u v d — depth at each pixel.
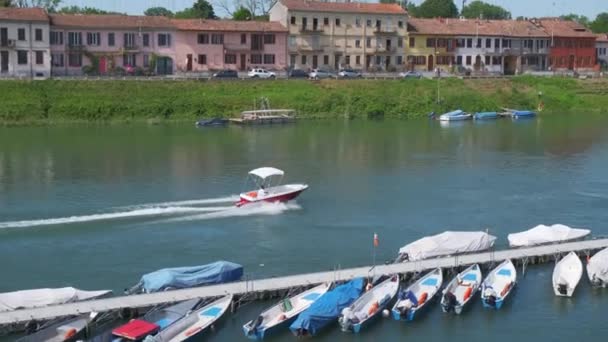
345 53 167.62
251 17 191.88
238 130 124.69
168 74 150.38
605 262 56.53
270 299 52.34
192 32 151.50
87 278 56.62
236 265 54.59
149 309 49.09
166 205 75.81
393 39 172.00
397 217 73.31
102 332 47.19
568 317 51.44
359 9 168.75
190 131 122.69
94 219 70.69
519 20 196.38
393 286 53.22
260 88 142.75
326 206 76.88
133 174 89.88
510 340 48.25
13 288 54.56
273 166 96.00
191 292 50.97
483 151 109.44
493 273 55.91
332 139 117.56
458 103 149.00
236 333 48.19
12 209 73.81
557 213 75.44
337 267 58.56
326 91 145.12
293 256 61.59
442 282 55.16
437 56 176.00
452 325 50.03
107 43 145.00
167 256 61.38
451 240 60.03
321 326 48.16
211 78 142.88
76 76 139.75
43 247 63.12
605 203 79.50
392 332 48.91
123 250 62.66
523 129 132.12
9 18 134.88
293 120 135.12
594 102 161.62
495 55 181.12
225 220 71.25
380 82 151.38
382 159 102.12
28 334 46.16
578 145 115.44
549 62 189.00
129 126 126.12
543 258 59.91
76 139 112.56
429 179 90.12
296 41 162.50
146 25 147.62
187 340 46.56
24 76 135.62
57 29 140.25
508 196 82.25
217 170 92.88
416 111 145.38
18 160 96.88
